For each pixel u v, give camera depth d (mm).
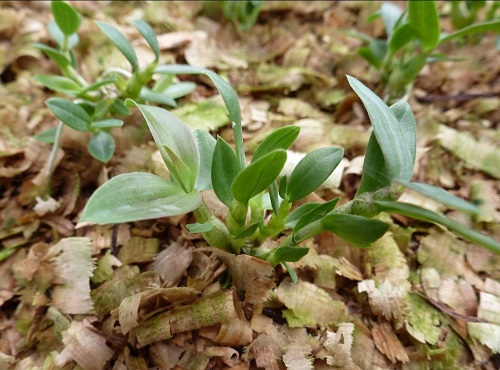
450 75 184
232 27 201
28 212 124
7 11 167
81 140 137
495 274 120
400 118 86
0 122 138
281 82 173
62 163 134
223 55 185
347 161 145
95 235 117
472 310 113
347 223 75
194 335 100
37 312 104
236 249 102
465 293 116
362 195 79
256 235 103
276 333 102
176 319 97
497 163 145
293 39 197
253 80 176
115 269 110
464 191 142
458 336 108
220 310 97
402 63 160
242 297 107
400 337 108
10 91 149
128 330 93
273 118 156
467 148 149
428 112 161
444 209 134
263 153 85
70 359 94
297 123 154
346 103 165
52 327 102
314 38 200
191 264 111
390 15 161
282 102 165
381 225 71
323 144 149
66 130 137
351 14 214
